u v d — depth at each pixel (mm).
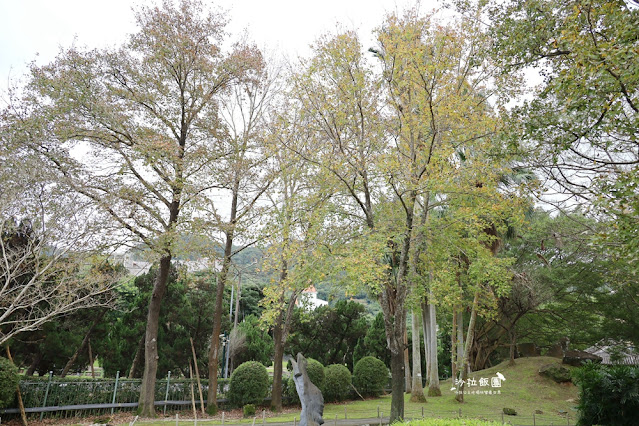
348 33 12586
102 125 16031
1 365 13047
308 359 21359
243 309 37750
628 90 7770
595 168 9211
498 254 23453
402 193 12555
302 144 16312
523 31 9406
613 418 12961
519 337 27797
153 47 16969
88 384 15773
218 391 19422
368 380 23219
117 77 16922
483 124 11891
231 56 18219
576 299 23875
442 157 11625
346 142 13289
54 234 12453
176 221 16469
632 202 7102
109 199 14195
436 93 12406
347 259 10570
